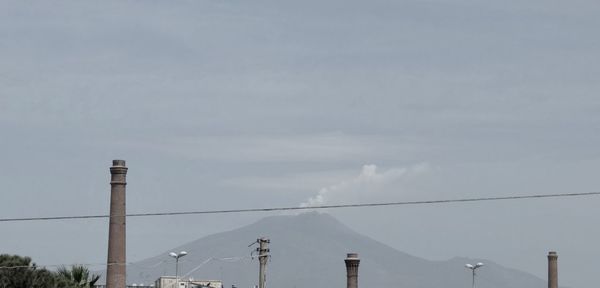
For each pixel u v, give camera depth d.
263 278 102.75
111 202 96.06
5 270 80.00
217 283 143.75
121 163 96.38
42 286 80.88
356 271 130.75
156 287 137.50
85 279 86.44
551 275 154.25
